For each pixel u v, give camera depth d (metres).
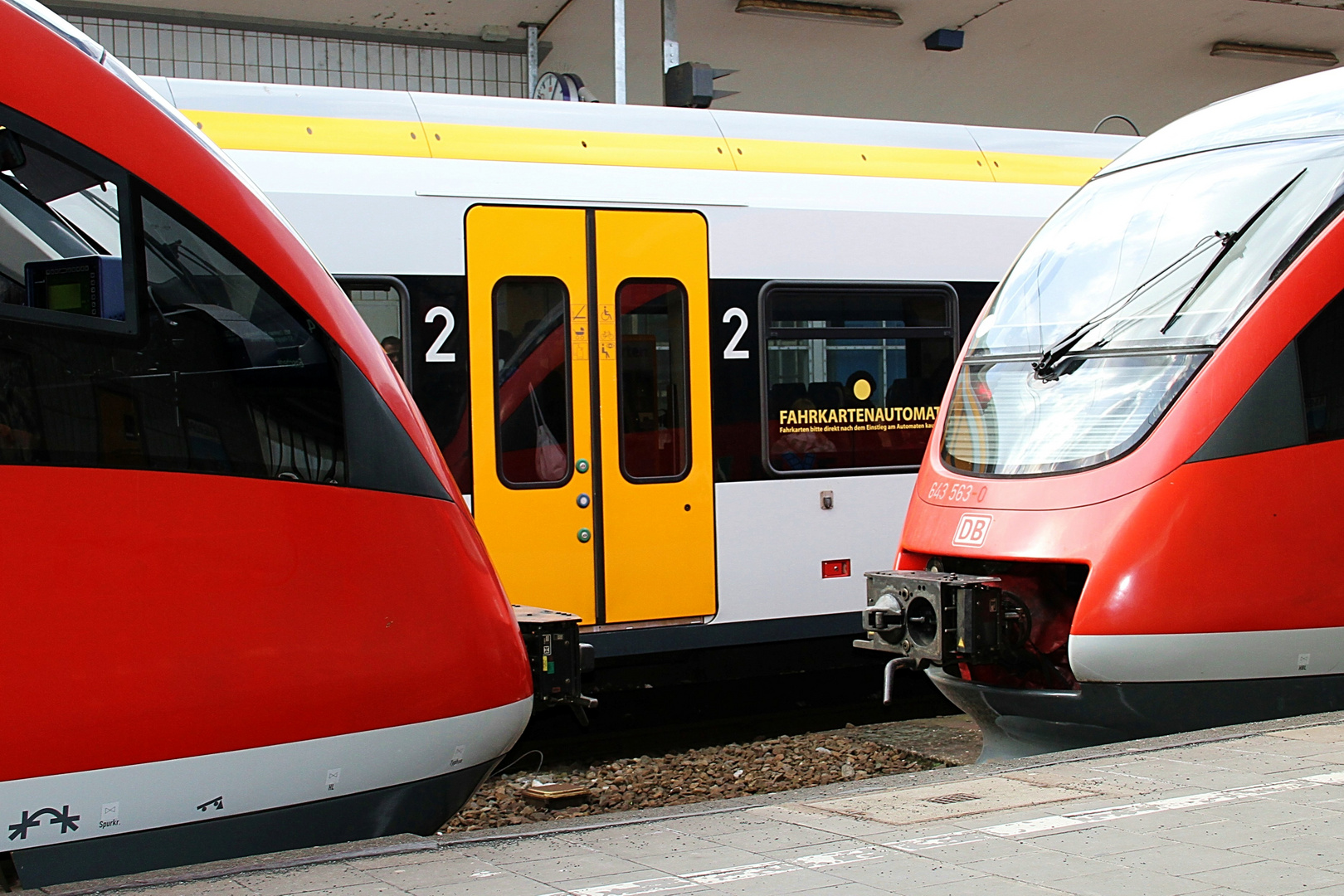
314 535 4.11
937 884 3.52
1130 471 5.70
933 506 6.40
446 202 7.77
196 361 4.02
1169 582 5.53
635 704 9.32
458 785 4.52
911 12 15.33
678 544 8.26
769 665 8.78
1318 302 5.84
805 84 17.42
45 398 3.71
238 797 3.90
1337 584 5.71
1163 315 6.11
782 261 8.63
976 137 9.62
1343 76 6.49
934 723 8.53
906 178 9.12
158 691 3.72
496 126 8.09
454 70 15.56
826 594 8.66
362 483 4.29
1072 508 5.78
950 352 9.15
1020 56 16.91
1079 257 6.73
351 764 4.14
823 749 7.83
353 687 4.13
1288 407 5.73
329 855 3.82
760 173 8.65
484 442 7.77
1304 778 4.54
